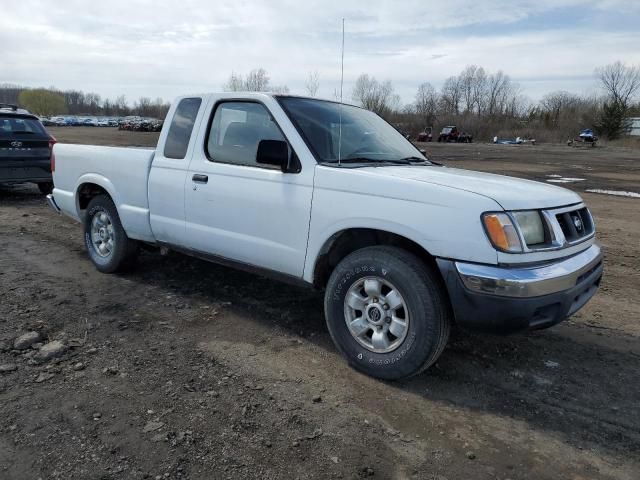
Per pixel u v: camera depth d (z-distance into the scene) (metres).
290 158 3.87
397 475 2.58
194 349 3.84
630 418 3.14
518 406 3.24
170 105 4.87
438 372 3.62
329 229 3.62
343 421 3.01
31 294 4.81
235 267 4.41
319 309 4.68
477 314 3.10
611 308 5.01
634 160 28.75
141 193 4.94
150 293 4.97
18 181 9.80
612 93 70.31
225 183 4.21
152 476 2.49
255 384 3.37
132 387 3.27
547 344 4.13
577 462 2.73
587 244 3.66
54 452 2.63
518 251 3.05
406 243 3.56
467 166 21.47
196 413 3.02
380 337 3.46
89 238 5.66
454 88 99.75
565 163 24.83
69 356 3.65
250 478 2.51
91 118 101.81
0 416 2.91
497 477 2.60
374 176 3.46
